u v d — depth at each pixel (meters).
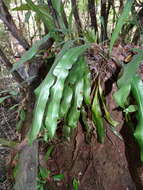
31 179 0.65
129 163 0.75
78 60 0.62
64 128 0.75
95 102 0.66
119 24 0.55
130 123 0.68
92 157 0.79
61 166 0.86
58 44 0.65
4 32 1.18
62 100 0.61
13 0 1.28
